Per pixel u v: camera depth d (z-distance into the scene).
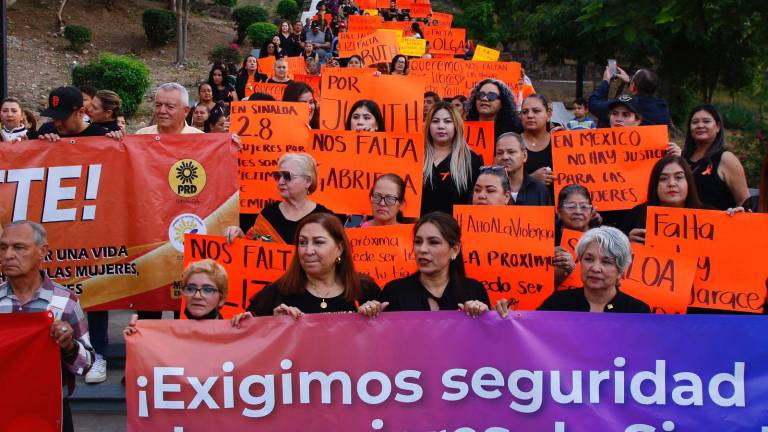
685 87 32.06
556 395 5.59
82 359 5.85
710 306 7.08
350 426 5.65
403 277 6.66
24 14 36.25
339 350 5.65
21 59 31.31
